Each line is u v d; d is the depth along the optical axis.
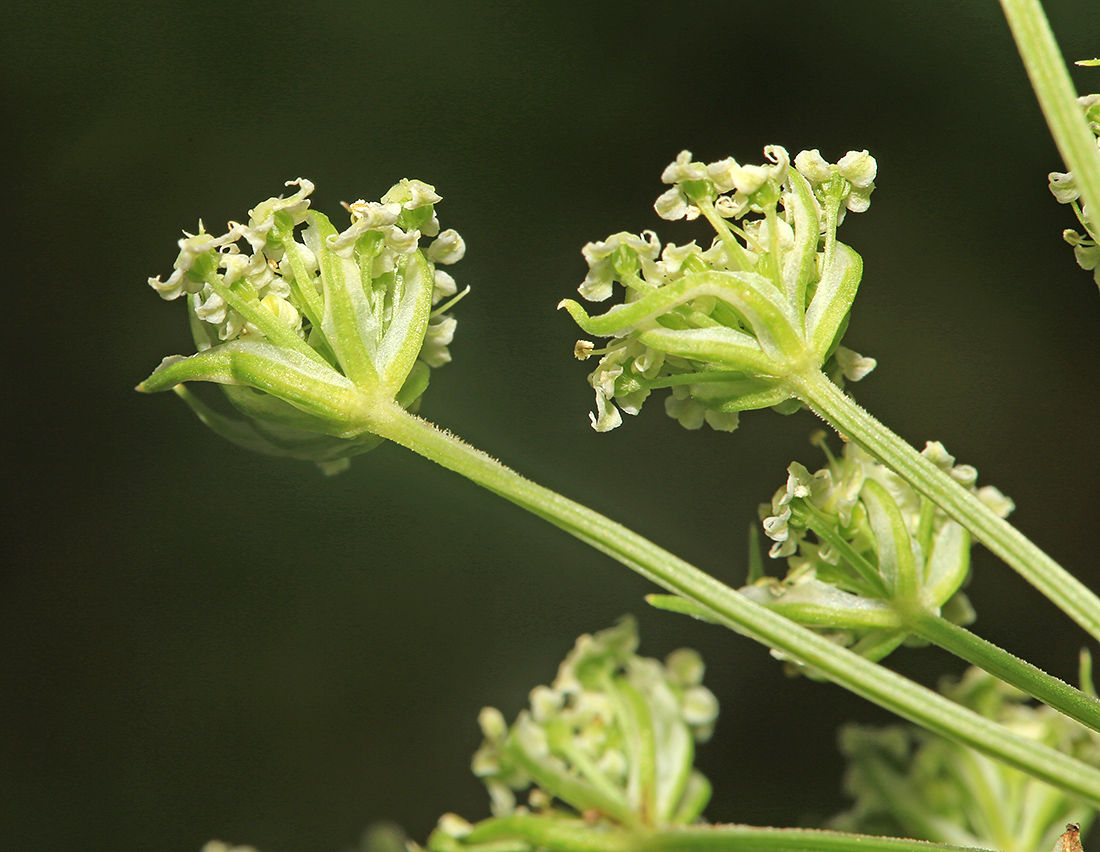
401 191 0.15
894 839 0.15
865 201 0.14
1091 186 0.14
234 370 0.14
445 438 0.14
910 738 0.17
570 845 0.16
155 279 0.14
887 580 0.15
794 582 0.15
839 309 0.14
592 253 0.14
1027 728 0.17
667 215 0.14
